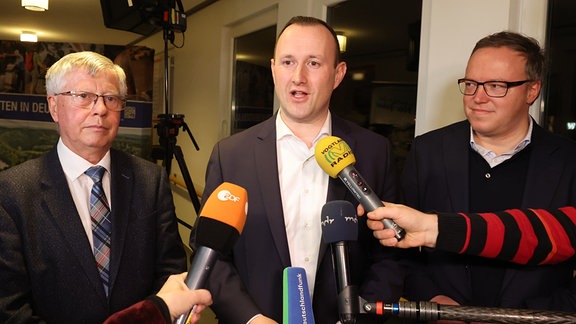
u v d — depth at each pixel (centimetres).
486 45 141
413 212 122
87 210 143
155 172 159
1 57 412
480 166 149
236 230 104
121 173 151
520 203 143
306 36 132
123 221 145
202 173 483
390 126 256
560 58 187
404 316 105
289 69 133
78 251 135
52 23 581
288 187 141
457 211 147
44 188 137
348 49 288
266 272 134
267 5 360
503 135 144
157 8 328
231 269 133
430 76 217
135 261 145
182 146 543
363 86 276
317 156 128
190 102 520
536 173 142
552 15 189
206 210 104
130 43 702
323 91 134
